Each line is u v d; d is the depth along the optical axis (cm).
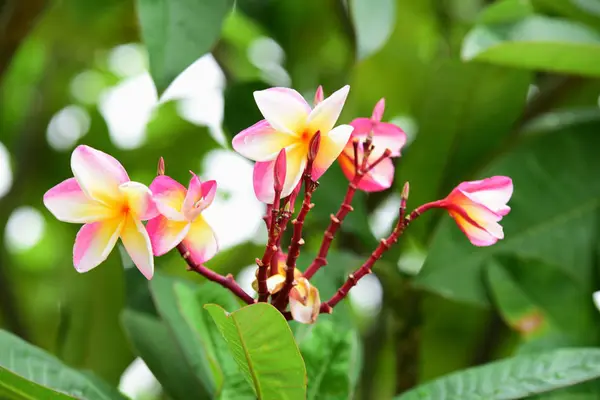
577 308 163
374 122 138
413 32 203
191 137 215
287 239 175
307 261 160
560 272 163
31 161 223
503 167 168
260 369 132
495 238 135
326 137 132
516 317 162
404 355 174
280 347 130
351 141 138
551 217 167
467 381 146
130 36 225
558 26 163
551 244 167
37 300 238
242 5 189
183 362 156
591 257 166
